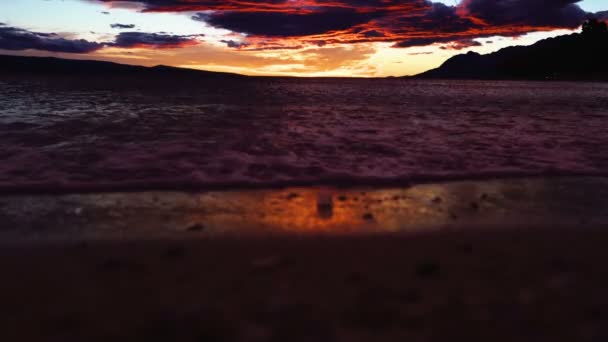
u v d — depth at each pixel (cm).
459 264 264
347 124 1088
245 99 2100
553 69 16750
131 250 293
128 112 1281
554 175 548
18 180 491
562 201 428
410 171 566
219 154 663
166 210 396
